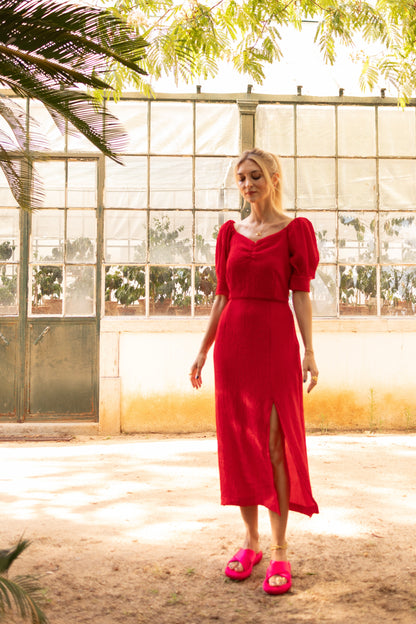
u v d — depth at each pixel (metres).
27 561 2.55
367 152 6.72
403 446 5.23
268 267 2.41
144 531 2.95
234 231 2.58
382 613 2.08
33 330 6.40
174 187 6.55
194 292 6.57
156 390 6.27
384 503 3.38
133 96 6.43
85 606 2.16
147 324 6.26
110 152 2.56
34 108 6.36
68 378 6.40
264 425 2.35
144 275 6.52
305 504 2.37
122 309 6.49
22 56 2.29
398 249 6.75
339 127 6.69
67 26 2.27
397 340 6.44
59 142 6.42
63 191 6.46
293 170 6.65
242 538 2.83
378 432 6.34
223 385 2.43
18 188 3.34
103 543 2.78
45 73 2.36
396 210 6.73
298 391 2.44
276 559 2.33
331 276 6.65
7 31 2.24
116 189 6.50
